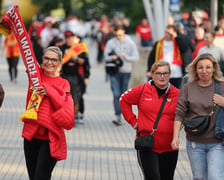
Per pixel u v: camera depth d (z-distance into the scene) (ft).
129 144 83.30
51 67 50.14
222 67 82.07
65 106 48.73
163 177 52.54
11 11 49.65
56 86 49.85
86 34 382.42
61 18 435.53
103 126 98.63
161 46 92.73
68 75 93.09
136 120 53.47
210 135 49.47
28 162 50.47
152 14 141.18
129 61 99.30
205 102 49.60
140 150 50.29
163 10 135.85
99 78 177.37
